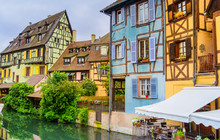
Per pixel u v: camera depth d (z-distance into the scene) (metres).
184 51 11.02
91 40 30.84
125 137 12.38
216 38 9.09
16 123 18.73
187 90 9.60
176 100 8.77
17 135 14.77
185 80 10.58
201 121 6.68
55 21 34.00
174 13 11.36
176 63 11.17
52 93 18.53
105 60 24.61
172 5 11.43
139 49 13.53
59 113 18.73
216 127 6.21
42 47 31.73
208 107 9.42
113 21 15.38
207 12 9.95
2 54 42.00
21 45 37.66
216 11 9.12
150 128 9.96
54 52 32.62
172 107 8.10
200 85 9.72
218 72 8.91
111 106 14.76
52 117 18.53
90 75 26.08
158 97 12.08
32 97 25.31
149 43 12.66
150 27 12.83
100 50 26.23
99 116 15.54
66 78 20.22
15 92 25.39
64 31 34.66
